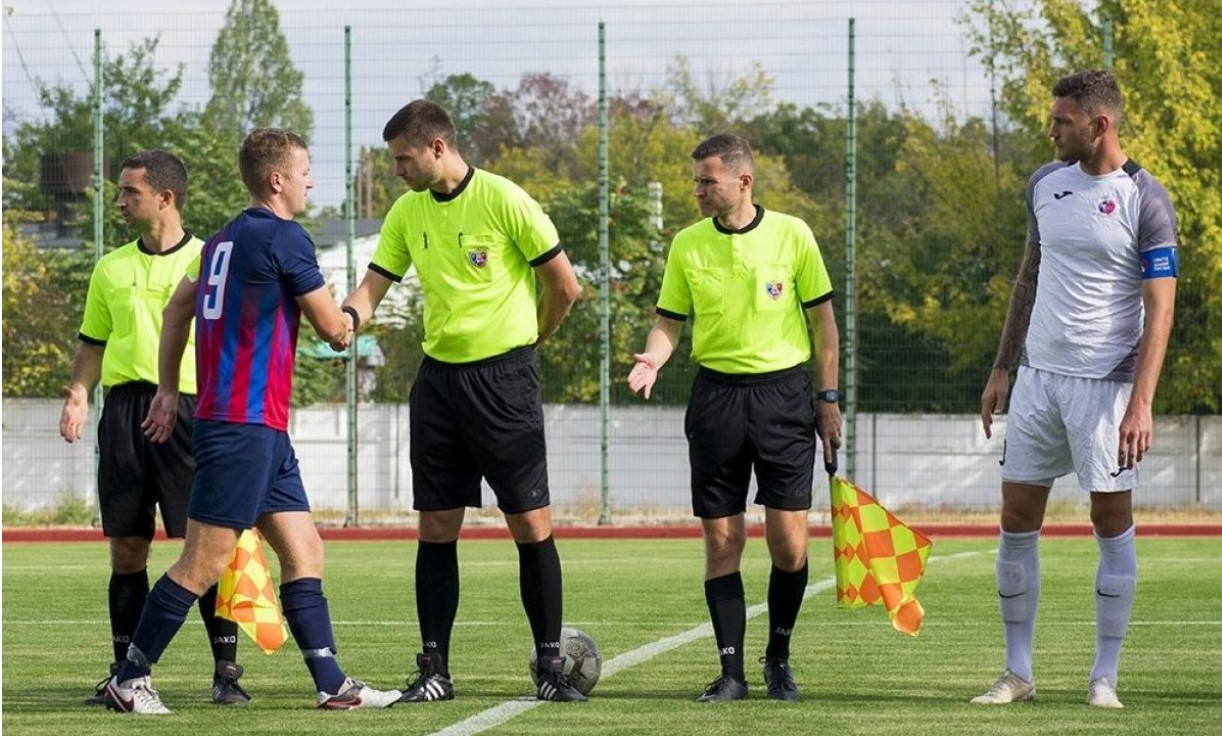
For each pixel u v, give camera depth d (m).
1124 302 11.71
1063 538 33.84
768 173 37.81
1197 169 38.06
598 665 12.48
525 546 12.18
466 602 20.38
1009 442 12.11
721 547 12.40
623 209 40.62
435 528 12.22
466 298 12.02
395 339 38.91
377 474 38.69
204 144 38.53
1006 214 36.84
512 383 12.05
